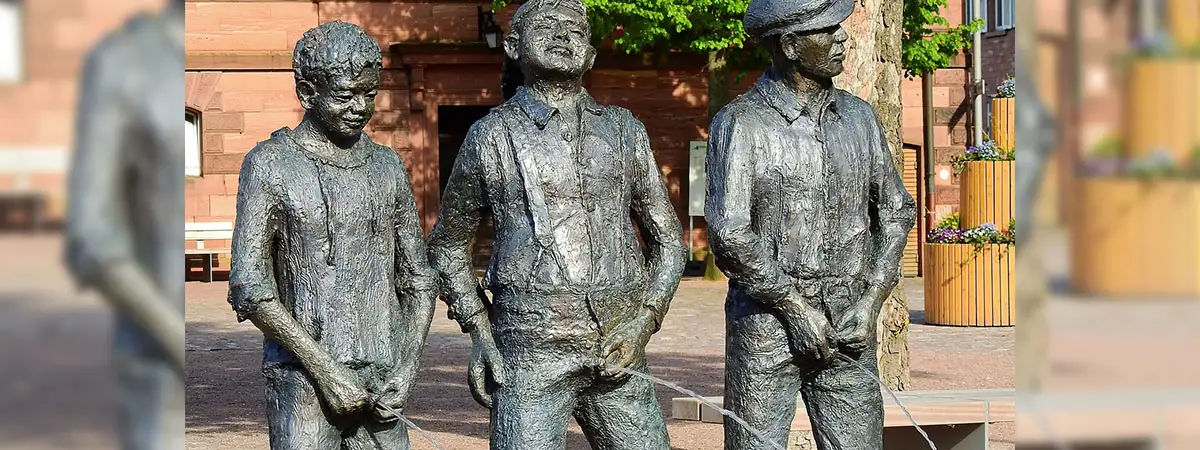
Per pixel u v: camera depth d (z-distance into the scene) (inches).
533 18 202.8
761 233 207.0
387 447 191.0
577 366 201.0
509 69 212.8
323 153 189.2
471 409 388.2
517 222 202.7
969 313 600.4
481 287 210.7
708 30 734.5
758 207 207.0
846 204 209.2
